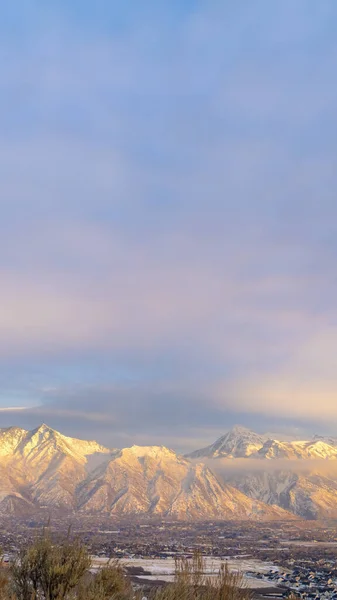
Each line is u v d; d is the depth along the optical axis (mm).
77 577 15328
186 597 14922
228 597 14852
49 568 15047
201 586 15258
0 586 14859
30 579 15219
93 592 15008
